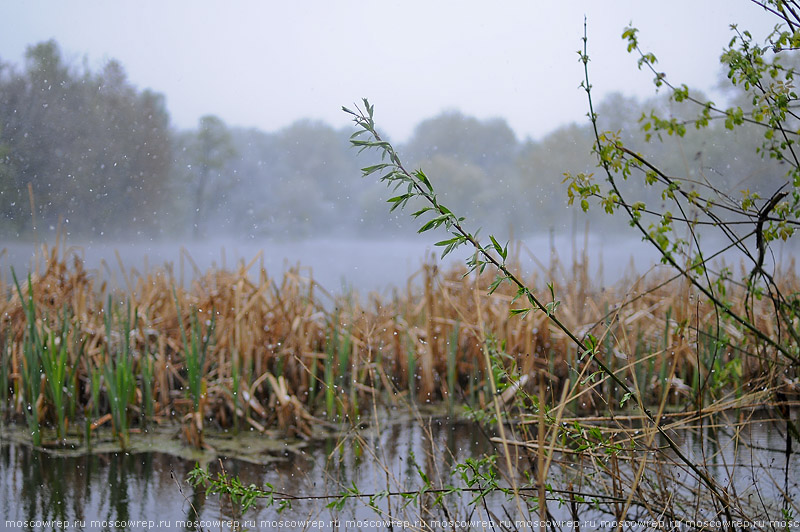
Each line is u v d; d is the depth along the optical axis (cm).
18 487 307
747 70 202
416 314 554
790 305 222
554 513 268
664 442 320
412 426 412
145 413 423
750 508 251
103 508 282
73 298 499
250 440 385
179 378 456
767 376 269
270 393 448
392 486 304
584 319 501
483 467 312
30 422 376
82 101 2952
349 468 333
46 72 2806
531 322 435
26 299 484
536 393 433
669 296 492
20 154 2636
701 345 395
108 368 387
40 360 410
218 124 4162
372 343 491
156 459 350
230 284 501
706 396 377
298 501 290
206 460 348
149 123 3428
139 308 514
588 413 395
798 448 317
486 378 445
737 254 500
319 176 4369
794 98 200
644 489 254
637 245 1748
